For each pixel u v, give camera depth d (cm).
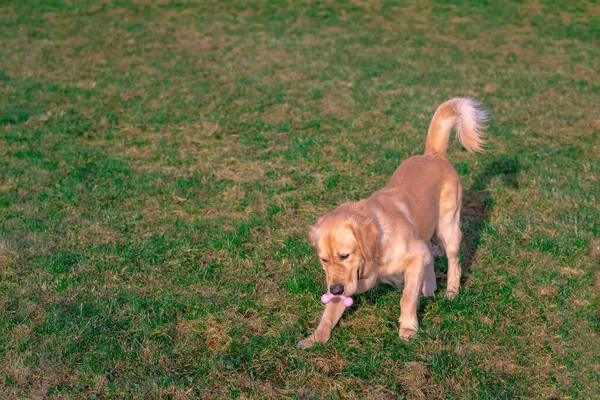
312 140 998
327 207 757
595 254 616
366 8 2292
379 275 498
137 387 438
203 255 638
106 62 1600
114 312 532
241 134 1048
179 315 529
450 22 2078
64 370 457
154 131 1071
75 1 2389
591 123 1061
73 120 1121
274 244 662
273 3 2378
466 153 932
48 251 634
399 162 888
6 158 916
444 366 458
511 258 619
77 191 793
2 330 499
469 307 535
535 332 506
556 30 1928
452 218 575
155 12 2267
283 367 464
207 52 1714
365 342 495
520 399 432
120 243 664
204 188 813
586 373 459
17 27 2006
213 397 436
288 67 1542
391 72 1486
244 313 536
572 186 783
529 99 1228
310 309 541
